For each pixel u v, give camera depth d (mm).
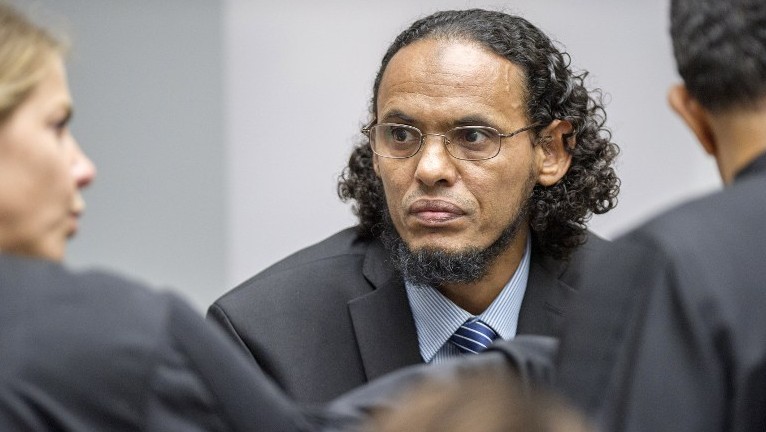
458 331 6031
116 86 11242
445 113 5648
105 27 11188
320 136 11328
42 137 3629
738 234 3637
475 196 5699
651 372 3539
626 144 11242
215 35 11234
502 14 6098
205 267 11406
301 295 6211
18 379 3367
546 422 2816
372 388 4051
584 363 3748
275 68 11281
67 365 3406
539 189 6203
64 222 3748
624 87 11211
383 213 6352
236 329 6121
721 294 3531
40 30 3705
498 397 2854
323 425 3838
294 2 11258
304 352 6039
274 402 3754
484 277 5965
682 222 3699
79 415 3398
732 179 3891
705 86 3844
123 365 3449
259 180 11375
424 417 2814
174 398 3535
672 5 3975
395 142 5777
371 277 6258
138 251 11352
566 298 6176
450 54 5727
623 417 3578
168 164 11328
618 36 11156
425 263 5711
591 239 6641
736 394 3475
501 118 5738
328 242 6727
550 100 6051
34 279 3527
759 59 3740
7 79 3543
